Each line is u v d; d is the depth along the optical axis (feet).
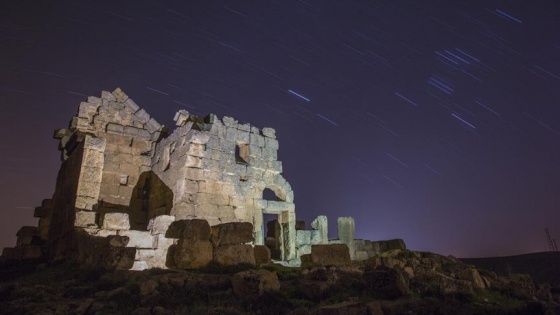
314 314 25.94
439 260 47.62
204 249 39.17
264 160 66.85
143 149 69.41
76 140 59.72
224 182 60.75
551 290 45.85
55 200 64.28
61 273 38.17
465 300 34.17
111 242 37.68
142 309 26.48
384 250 69.77
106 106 69.26
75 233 44.34
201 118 64.75
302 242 65.77
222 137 62.95
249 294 30.30
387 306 27.99
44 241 63.87
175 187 58.90
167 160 64.44
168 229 41.27
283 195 68.44
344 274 34.60
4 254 57.98
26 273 46.37
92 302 27.37
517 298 39.47
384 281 32.09
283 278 35.94
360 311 26.45
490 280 43.04
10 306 26.71
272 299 29.58
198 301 29.19
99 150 51.26
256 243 61.26
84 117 67.15
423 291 34.42
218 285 32.32
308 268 38.45
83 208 48.06
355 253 67.82
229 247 39.75
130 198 65.62
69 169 58.34
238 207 61.16
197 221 40.55
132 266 37.24
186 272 35.68
